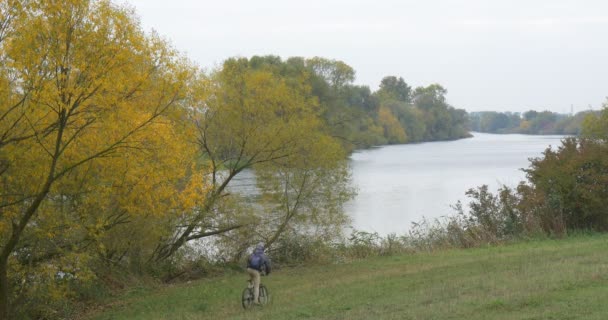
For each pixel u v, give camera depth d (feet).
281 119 79.36
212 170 75.61
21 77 42.63
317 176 79.56
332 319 40.01
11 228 50.39
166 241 74.54
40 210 50.37
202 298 57.47
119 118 45.98
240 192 81.71
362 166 265.95
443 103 594.24
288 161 79.71
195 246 79.82
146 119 48.01
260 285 49.73
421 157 335.88
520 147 462.60
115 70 43.75
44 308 55.93
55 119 45.73
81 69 42.22
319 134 80.23
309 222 80.33
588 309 34.50
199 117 77.61
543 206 82.43
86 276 53.26
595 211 80.18
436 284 49.47
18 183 47.80
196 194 54.95
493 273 50.83
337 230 82.02
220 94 78.38
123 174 51.03
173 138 52.24
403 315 37.88
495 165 265.34
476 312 36.40
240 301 53.26
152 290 65.77
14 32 42.98
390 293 47.93
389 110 466.70
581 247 62.69
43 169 46.80
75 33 42.37
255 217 78.84
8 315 52.21
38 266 53.21
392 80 577.02
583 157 80.69
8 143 45.78
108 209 58.03
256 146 78.69
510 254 63.82
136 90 46.24
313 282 61.11
